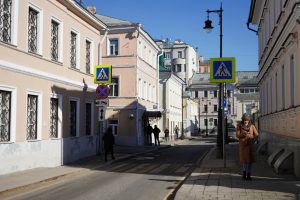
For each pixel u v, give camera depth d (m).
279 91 18.89
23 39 16.28
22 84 16.09
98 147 24.58
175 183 13.24
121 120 36.81
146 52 41.16
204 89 96.25
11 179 13.62
